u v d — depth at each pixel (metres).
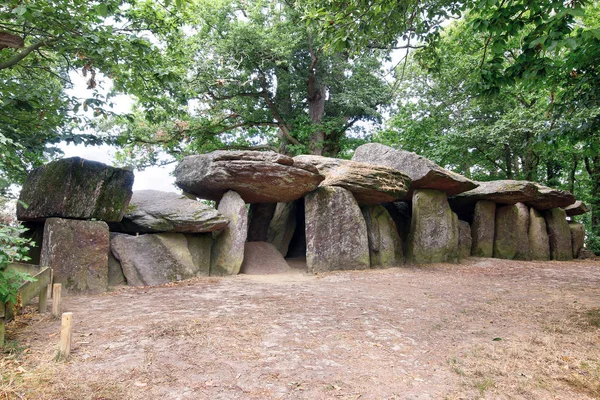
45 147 9.58
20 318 5.10
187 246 9.51
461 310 6.26
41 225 8.23
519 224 14.58
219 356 3.92
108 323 4.95
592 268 11.98
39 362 3.63
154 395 3.09
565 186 22.94
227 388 3.26
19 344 4.09
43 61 9.56
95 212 7.79
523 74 6.45
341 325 5.18
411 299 7.04
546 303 6.77
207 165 10.51
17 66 9.06
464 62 17.80
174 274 8.71
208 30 18.36
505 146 20.08
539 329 5.18
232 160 10.31
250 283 8.57
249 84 19.73
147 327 4.75
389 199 12.09
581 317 5.73
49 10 7.17
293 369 3.70
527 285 8.70
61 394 3.03
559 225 15.43
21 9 6.24
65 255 7.18
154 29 9.35
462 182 12.70
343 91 21.25
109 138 10.66
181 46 12.71
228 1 18.48
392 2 7.00
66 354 3.72
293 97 22.06
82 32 7.68
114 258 8.46
